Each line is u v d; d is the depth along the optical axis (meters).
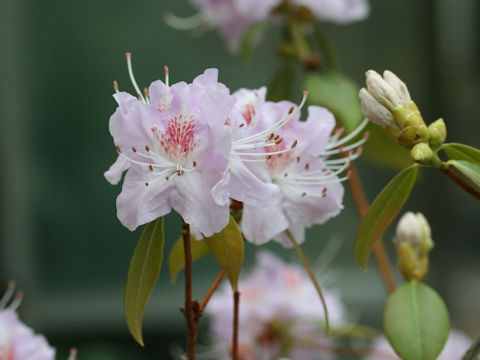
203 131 0.68
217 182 0.67
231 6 0.95
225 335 0.85
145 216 0.67
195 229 0.69
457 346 0.84
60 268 1.38
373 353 0.85
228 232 0.69
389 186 0.70
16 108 1.36
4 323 0.74
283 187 0.71
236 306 0.70
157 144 0.68
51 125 1.38
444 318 0.72
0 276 1.34
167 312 1.36
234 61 1.38
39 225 1.38
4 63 1.35
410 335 0.72
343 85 0.88
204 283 1.36
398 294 0.73
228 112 0.67
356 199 0.85
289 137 0.71
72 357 0.74
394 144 0.81
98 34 1.38
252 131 0.69
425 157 0.69
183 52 1.38
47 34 1.38
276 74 0.92
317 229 1.36
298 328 0.85
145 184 0.68
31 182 1.38
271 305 0.85
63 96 1.38
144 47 1.38
